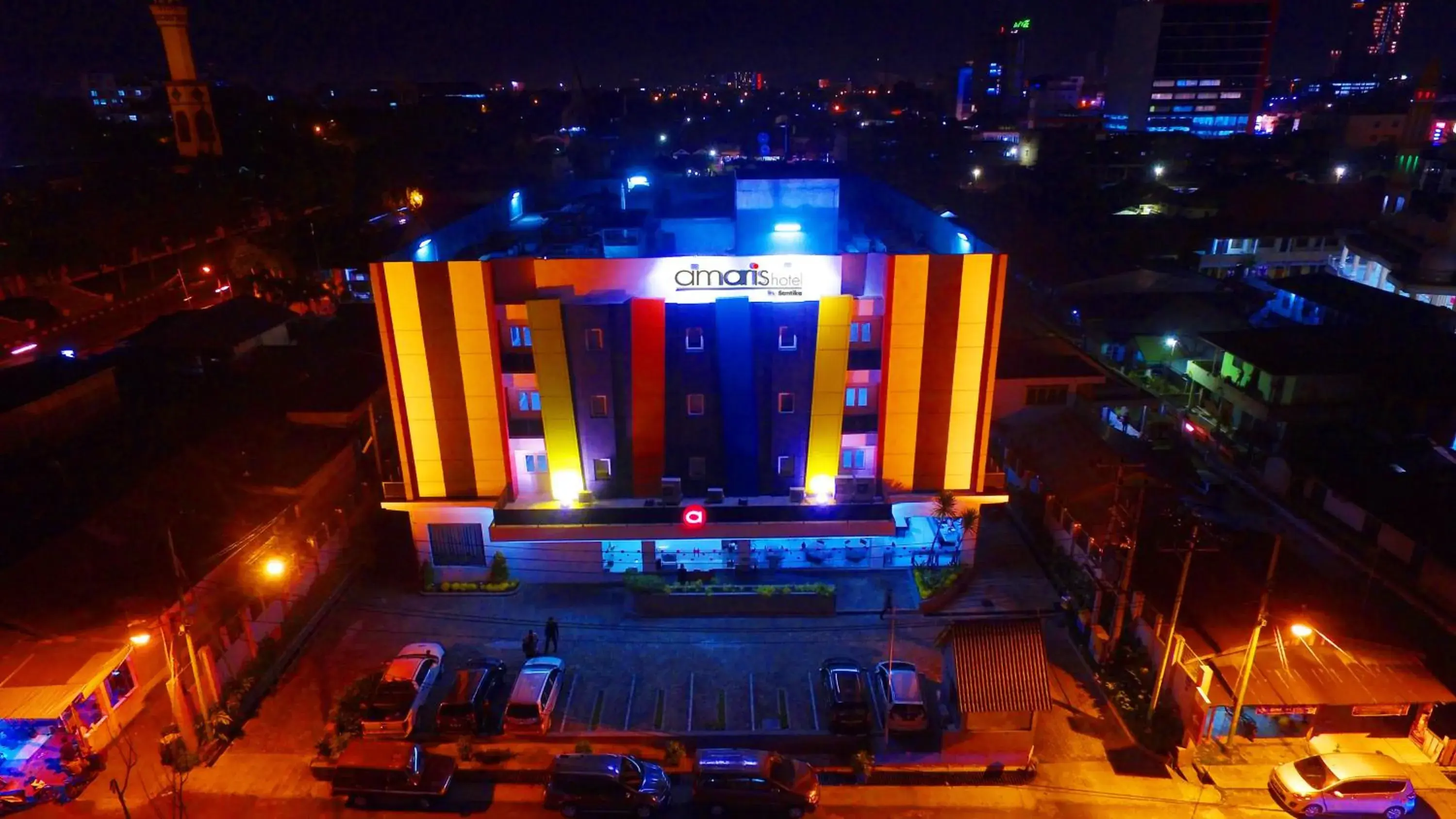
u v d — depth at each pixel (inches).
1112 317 2928.2
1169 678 1387.8
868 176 2423.7
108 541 1541.6
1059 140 6727.4
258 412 2182.6
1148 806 1216.8
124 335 3152.1
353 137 5753.0
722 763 1208.8
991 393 1646.2
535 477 1701.5
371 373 2388.0
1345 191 4419.3
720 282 1573.6
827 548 1765.5
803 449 1672.0
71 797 1214.9
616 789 1184.2
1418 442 2146.9
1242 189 4530.0
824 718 1392.7
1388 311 2795.3
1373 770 1179.9
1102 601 1556.3
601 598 1718.8
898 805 1221.1
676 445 1675.7
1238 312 2994.6
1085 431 2192.4
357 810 1214.9
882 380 1626.5
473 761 1299.2
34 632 1325.0
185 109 4763.8
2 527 1576.0
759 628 1620.3
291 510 1766.7
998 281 1561.3
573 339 1573.6
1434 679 1304.1
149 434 2015.3
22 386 1952.5
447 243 1781.5
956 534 1756.9
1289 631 1379.2
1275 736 1343.5
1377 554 1784.0
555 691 1423.5
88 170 4192.9
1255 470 2214.6
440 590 1733.5
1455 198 3619.6
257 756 1310.3
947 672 1407.5
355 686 1427.2
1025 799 1230.9
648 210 2252.7
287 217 4266.7
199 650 1376.7
